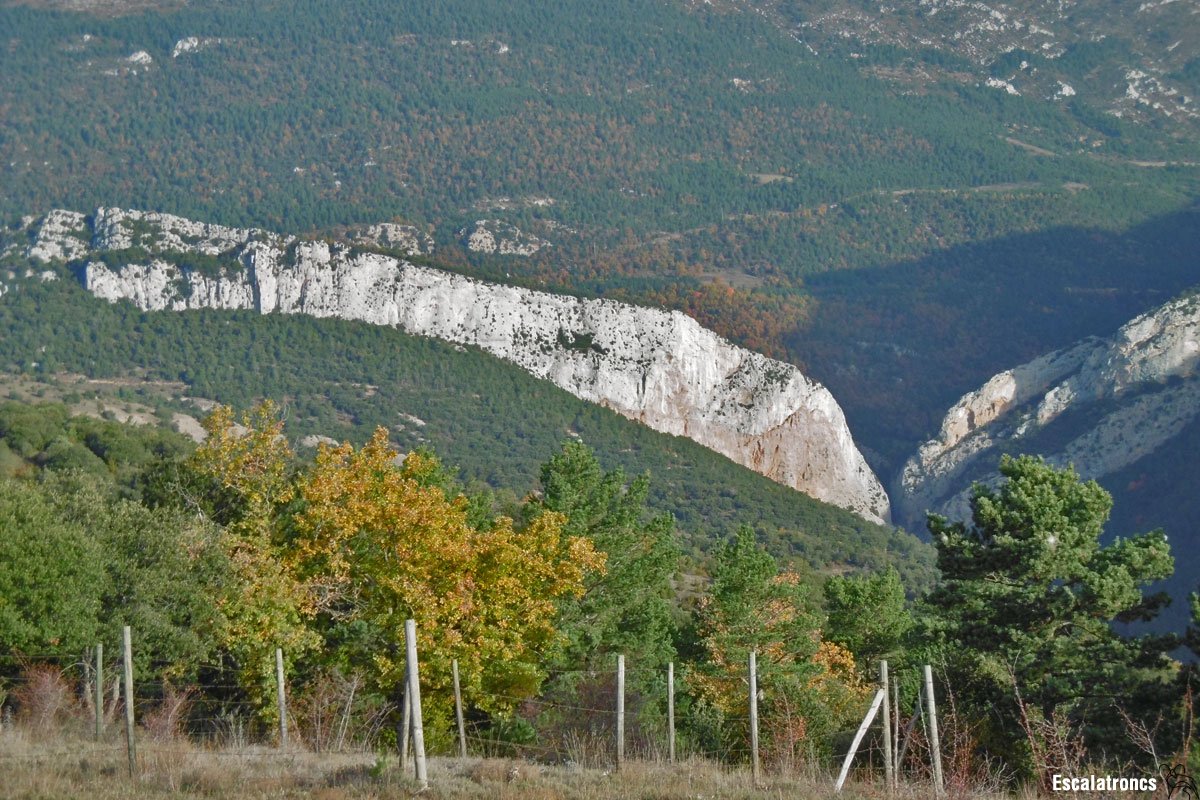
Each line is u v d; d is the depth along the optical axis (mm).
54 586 50312
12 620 49312
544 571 55031
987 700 55000
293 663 54125
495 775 34188
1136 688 51719
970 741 41875
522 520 76562
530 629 55031
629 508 75125
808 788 33969
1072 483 62000
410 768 33875
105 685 51250
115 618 52031
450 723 50906
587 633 66812
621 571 71062
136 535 55406
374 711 48281
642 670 65750
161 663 53469
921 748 39031
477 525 72750
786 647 71562
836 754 50156
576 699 57562
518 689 54500
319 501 53781
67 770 32562
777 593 72750
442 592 51312
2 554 50219
